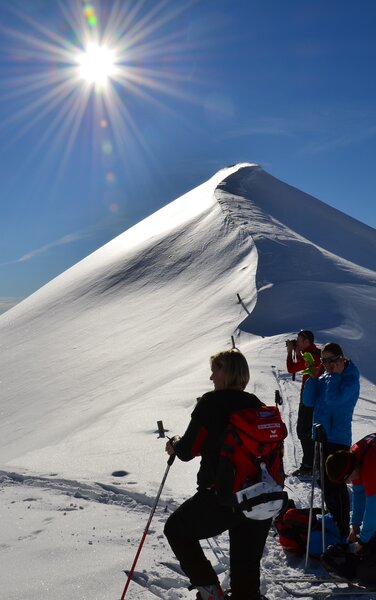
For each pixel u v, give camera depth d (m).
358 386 6.50
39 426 32.66
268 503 3.77
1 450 30.42
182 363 32.19
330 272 43.31
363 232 71.19
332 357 6.52
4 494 7.57
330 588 4.80
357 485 5.16
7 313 67.69
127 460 10.34
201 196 73.25
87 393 35.84
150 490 7.82
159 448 11.26
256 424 3.84
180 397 17.73
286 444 11.01
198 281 49.38
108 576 4.69
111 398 32.22
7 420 35.44
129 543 5.52
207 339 35.03
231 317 37.47
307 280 40.72
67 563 4.95
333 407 6.44
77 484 8.16
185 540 4.12
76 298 59.09
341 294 37.31
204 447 4.00
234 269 47.56
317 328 31.94
